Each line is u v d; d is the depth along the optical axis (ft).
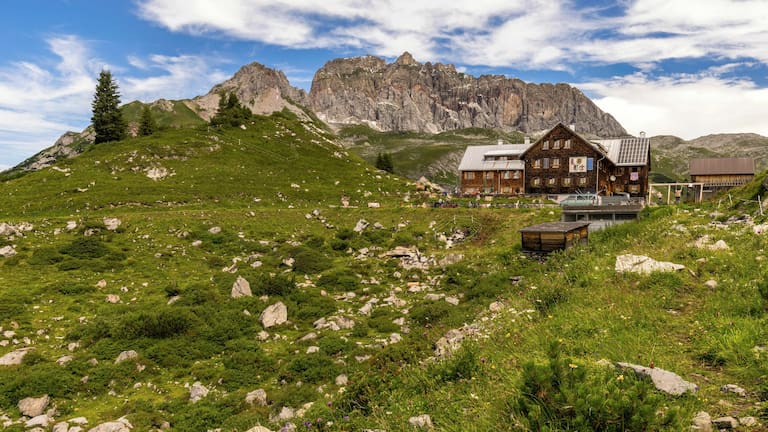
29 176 254.47
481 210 191.31
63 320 89.56
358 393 35.63
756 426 21.01
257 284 111.34
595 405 19.86
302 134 426.10
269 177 289.53
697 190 250.78
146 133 371.35
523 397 22.71
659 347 33.47
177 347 77.20
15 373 64.80
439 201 234.38
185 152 306.55
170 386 65.77
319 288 117.70
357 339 80.18
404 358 43.27
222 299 102.22
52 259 130.82
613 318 41.47
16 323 86.02
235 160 312.09
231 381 66.23
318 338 82.17
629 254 67.00
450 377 33.71
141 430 51.65
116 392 63.52
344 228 186.50
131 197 223.51
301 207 227.40
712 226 91.40
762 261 52.95
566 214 154.10
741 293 42.98
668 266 55.93
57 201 212.02
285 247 158.10
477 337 43.68
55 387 61.52
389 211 203.51
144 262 135.85
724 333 33.32
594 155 262.67
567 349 34.35
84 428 52.39
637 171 270.26
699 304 43.57
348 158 396.78
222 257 149.18
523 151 295.89
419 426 26.55
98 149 299.58
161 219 180.34
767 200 106.93
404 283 122.21
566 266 73.41
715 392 25.39
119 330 81.10
